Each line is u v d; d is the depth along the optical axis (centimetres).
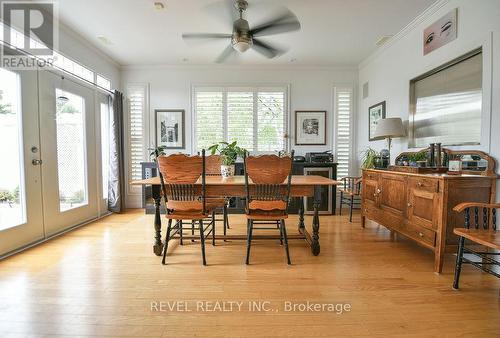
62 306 155
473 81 219
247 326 138
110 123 398
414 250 248
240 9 253
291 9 264
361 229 319
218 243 269
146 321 142
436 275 196
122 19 286
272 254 238
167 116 446
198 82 445
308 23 295
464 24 224
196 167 208
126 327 137
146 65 438
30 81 257
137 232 307
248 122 448
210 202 258
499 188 193
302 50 375
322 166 396
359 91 443
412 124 301
